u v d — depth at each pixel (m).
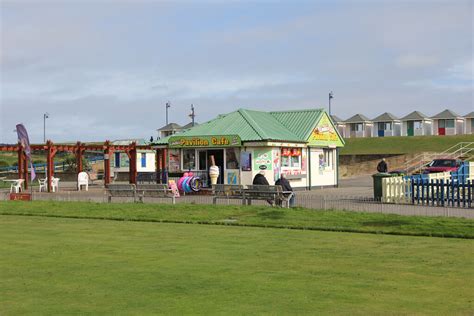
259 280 11.18
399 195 26.83
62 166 69.50
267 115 42.56
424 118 89.38
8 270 12.24
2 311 9.16
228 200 26.80
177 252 14.32
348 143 84.81
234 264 12.75
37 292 10.36
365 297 9.87
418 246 15.03
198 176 36.44
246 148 36.47
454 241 15.84
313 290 10.38
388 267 12.32
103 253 14.26
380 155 64.12
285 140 37.12
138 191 28.73
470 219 19.36
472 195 24.48
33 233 18.12
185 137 37.78
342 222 19.36
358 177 60.81
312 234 17.41
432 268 12.18
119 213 23.28
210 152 37.75
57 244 15.78
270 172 36.25
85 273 11.90
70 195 34.94
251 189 25.44
